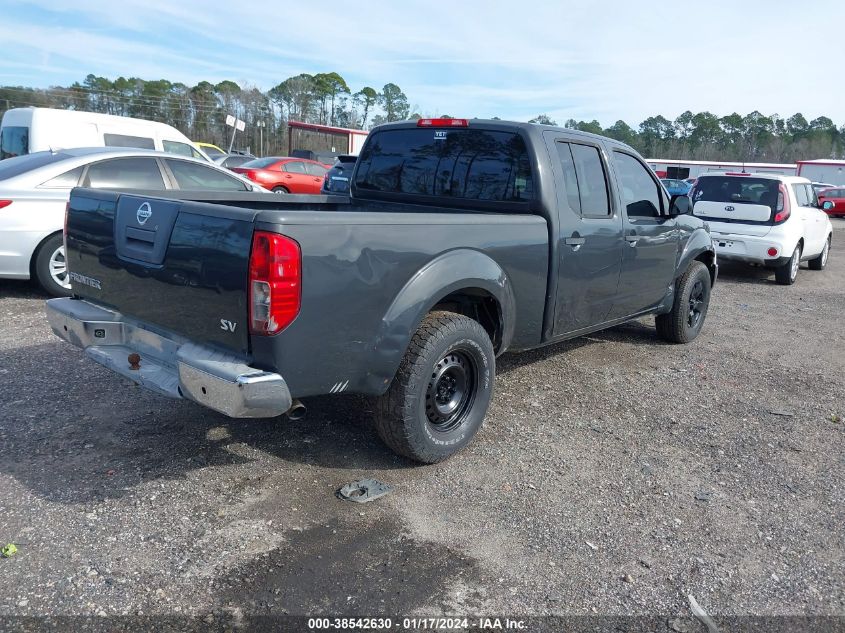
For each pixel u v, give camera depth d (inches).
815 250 483.2
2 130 433.4
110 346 147.3
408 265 134.6
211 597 104.7
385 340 131.6
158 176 297.7
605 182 196.5
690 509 138.1
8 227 262.1
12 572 108.0
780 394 212.7
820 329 308.0
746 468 158.4
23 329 235.1
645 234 213.2
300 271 115.8
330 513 129.6
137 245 136.6
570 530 128.1
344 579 110.4
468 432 155.7
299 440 159.9
